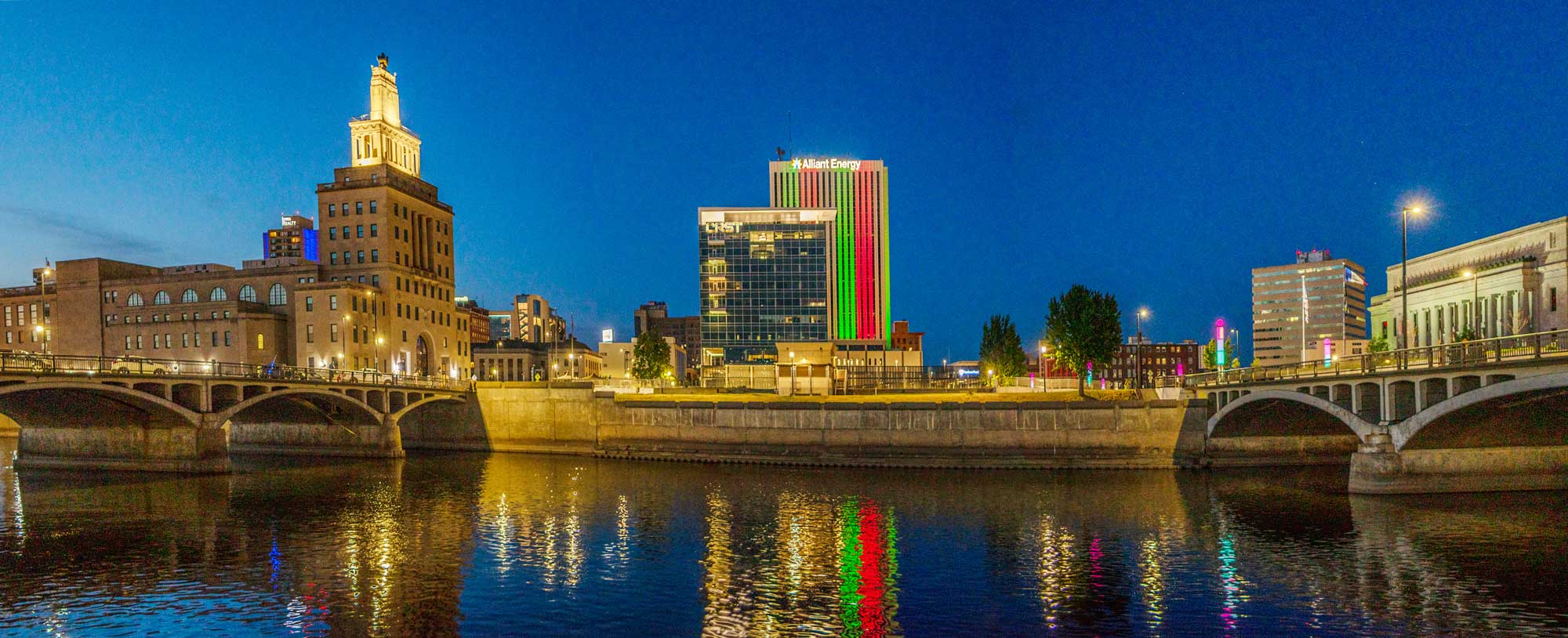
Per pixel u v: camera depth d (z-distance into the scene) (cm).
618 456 8469
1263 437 7050
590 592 3259
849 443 7569
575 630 2805
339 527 4522
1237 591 3219
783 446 7762
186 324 12150
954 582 3397
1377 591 3180
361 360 11688
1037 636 2744
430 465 7756
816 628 2827
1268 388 6028
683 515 4912
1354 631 2762
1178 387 7538
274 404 8125
